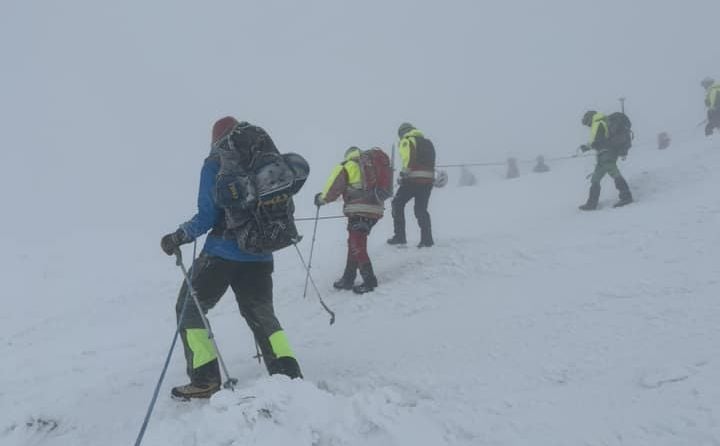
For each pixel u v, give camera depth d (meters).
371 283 7.39
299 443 3.22
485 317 5.55
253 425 3.28
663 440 3.12
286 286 8.45
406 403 3.69
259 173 4.11
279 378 3.71
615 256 6.76
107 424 4.17
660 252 6.53
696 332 4.33
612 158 9.87
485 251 7.95
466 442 3.33
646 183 10.80
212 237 4.25
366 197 7.48
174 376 5.06
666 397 3.50
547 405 3.63
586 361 4.18
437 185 9.16
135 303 9.11
